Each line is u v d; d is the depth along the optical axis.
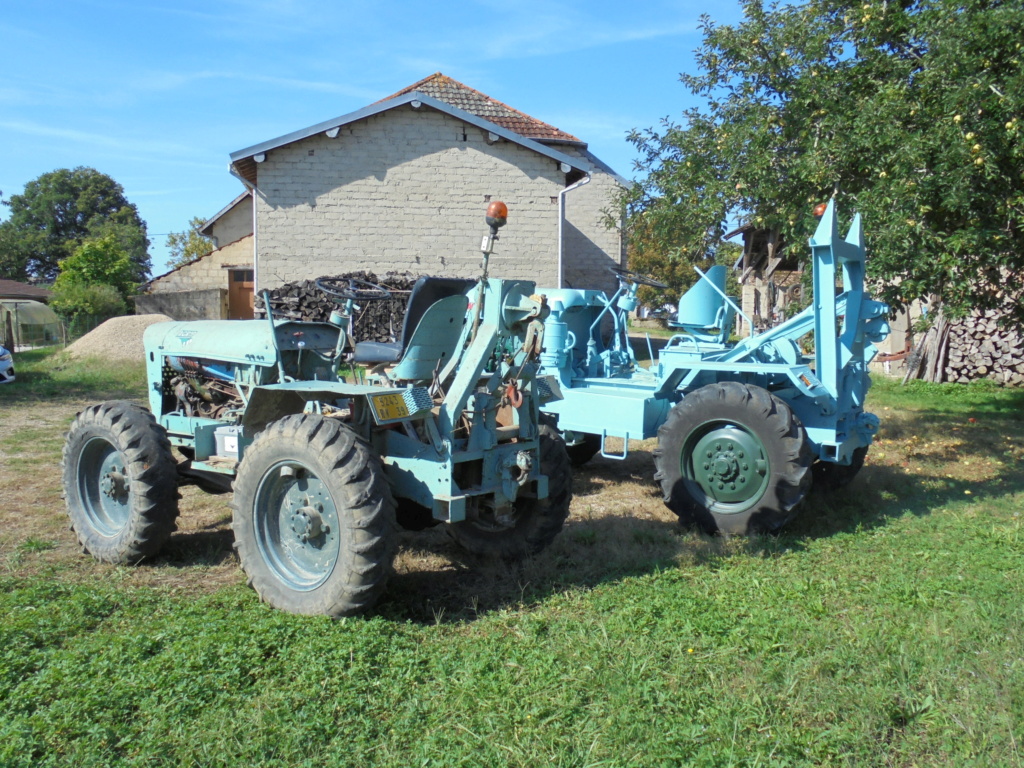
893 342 15.09
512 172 16.27
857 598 4.21
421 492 4.04
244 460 4.04
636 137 9.14
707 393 5.61
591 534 5.45
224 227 25.95
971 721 2.97
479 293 4.23
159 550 4.81
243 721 2.89
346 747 2.79
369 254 16.11
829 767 2.72
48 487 6.70
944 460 8.04
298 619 3.72
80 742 2.75
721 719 2.95
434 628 3.80
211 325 5.28
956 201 6.64
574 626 3.82
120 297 30.38
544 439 4.84
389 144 15.97
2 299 37.38
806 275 8.17
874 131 7.26
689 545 5.31
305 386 4.11
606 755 2.76
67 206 58.78
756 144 8.03
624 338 7.83
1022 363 13.42
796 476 5.29
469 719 2.97
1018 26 6.86
